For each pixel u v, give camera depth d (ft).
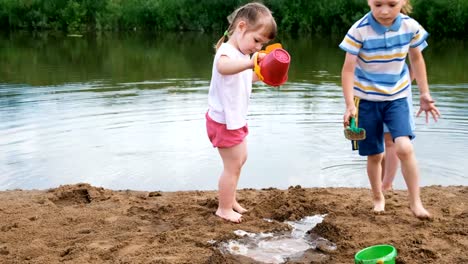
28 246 13.01
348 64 14.06
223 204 14.52
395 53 13.98
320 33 78.13
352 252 12.41
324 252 12.55
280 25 80.94
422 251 12.15
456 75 40.45
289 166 21.27
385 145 17.87
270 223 14.10
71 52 57.93
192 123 27.37
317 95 33.40
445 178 19.98
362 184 19.51
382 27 13.84
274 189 17.74
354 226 13.69
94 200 16.53
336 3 76.95
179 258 12.10
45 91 35.70
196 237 13.25
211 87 14.53
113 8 87.56
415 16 71.92
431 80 38.37
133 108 30.53
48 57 53.62
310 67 45.01
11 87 37.29
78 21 87.71
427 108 14.65
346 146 23.62
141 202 16.30
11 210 15.62
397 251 12.23
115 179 20.04
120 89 36.32
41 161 21.84
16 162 21.74
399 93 14.14
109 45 65.41
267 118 28.02
